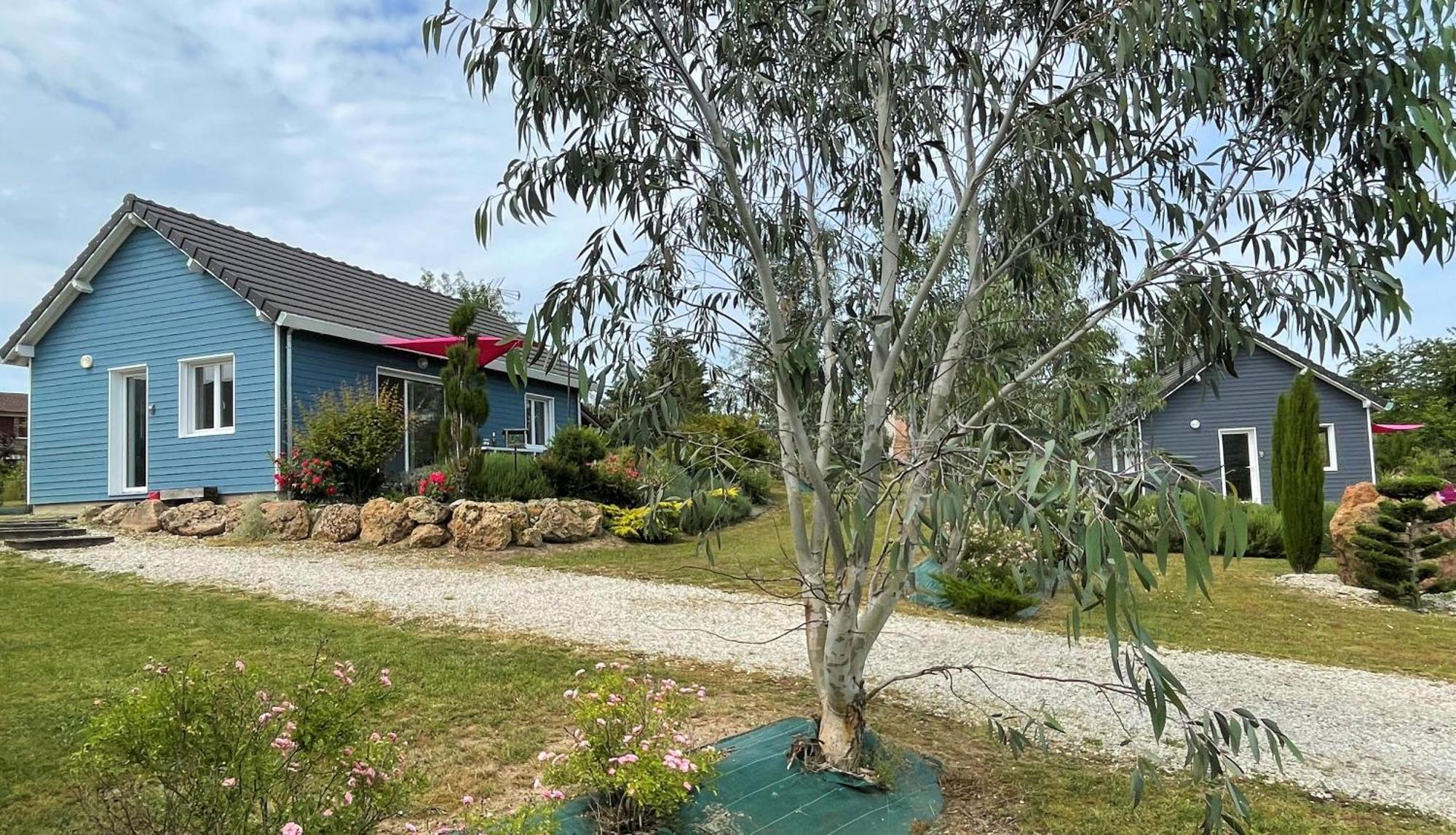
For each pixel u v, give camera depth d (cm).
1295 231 359
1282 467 1284
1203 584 221
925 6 400
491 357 1301
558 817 336
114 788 326
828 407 411
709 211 434
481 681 544
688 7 384
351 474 1223
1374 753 499
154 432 1329
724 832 349
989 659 689
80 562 938
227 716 264
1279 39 352
